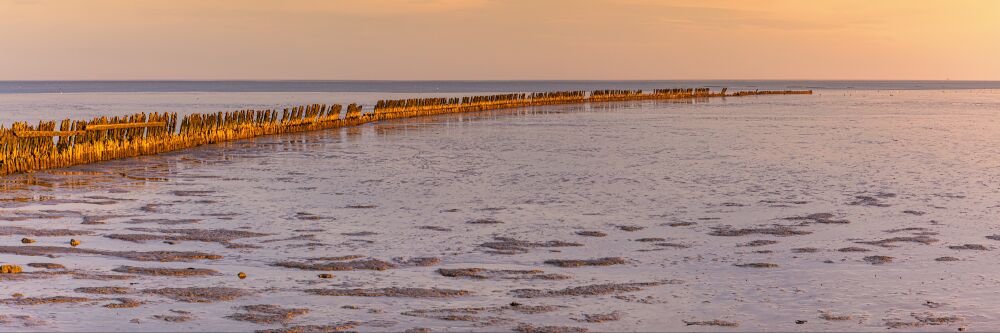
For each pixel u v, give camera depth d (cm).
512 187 2059
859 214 1656
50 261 1196
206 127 3322
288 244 1356
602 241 1393
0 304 966
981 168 2472
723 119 5412
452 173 2362
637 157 2834
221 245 1342
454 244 1365
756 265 1212
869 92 14925
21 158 2303
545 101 8212
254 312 958
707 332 907
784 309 991
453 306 992
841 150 3114
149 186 2062
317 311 966
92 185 2070
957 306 1005
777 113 6312
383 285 1089
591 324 927
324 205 1770
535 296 1039
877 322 943
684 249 1328
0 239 1357
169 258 1235
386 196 1906
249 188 2034
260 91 17125
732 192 1969
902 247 1339
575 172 2383
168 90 17725
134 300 996
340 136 3825
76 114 6184
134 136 2825
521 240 1399
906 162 2669
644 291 1066
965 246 1346
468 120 5253
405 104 5594
